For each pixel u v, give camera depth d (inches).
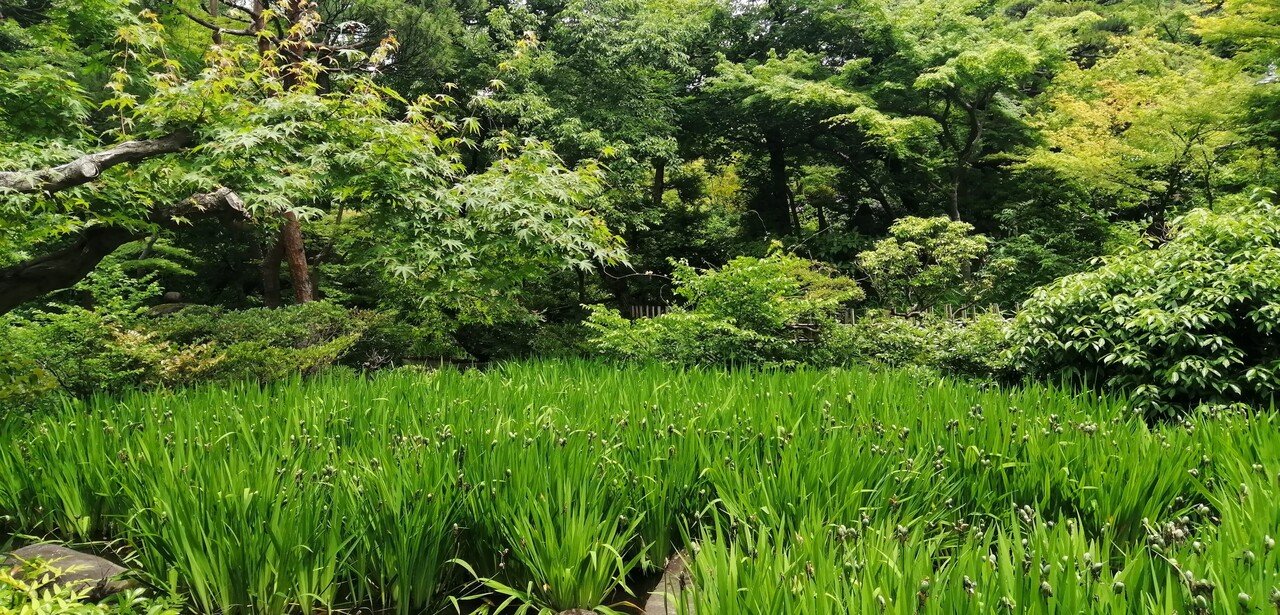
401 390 207.8
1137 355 223.9
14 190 168.6
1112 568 103.5
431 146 248.4
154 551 113.0
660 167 786.2
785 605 75.6
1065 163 612.1
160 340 344.5
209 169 201.6
